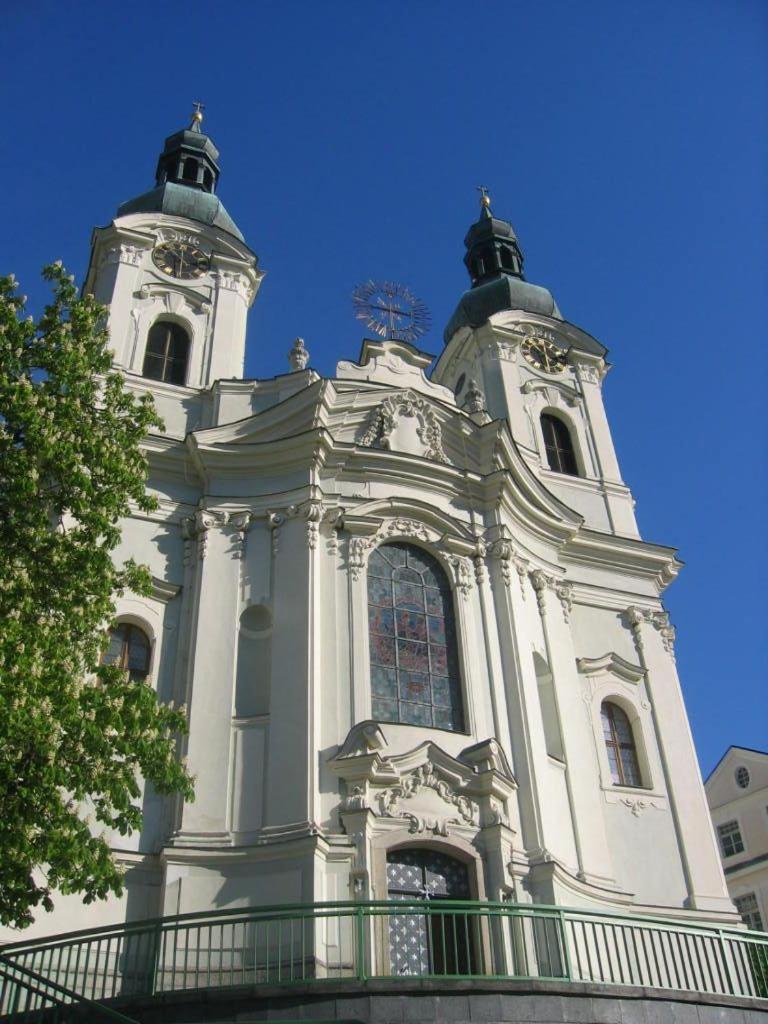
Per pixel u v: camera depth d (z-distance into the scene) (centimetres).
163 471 2698
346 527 2578
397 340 3053
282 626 2409
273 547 2550
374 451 2688
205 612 2447
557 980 1586
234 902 2052
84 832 1502
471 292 3894
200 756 2236
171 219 3316
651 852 2645
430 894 2161
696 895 2603
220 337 3152
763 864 4203
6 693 1391
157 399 2894
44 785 1437
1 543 1648
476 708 2456
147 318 3123
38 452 1686
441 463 2747
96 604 1680
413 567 2642
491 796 2270
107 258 3225
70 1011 1434
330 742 2267
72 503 1738
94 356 1903
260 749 2253
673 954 1806
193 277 3266
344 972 1956
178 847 2098
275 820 2147
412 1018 1520
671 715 2928
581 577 3100
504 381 3469
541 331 3666
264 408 2853
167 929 1686
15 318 1819
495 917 2119
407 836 2162
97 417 1880
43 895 1499
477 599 2636
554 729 2658
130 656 2448
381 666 2462
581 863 2445
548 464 3372
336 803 2175
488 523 2773
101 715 1578
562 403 3534
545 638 2783
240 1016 1538
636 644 3042
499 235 4222
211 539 2562
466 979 1557
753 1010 1711
